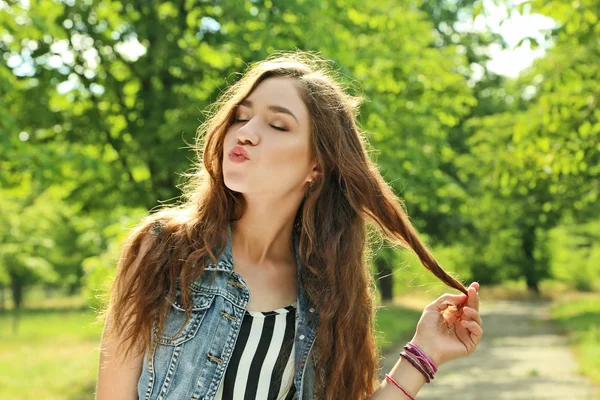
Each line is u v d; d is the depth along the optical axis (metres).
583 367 13.12
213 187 2.17
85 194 12.09
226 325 2.10
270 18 11.09
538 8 7.43
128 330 2.01
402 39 14.77
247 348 2.12
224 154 2.15
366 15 14.09
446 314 2.36
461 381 12.20
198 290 2.08
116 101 12.35
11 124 8.88
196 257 2.06
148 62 11.85
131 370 2.06
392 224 2.32
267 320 2.15
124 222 10.34
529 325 23.64
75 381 12.21
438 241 26.80
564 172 9.65
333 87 2.27
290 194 2.22
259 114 2.17
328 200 2.32
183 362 2.05
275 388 2.16
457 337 2.34
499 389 11.26
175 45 11.70
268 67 2.22
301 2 11.19
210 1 11.48
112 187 12.02
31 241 29.16
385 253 10.69
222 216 2.15
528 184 10.59
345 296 2.25
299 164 2.19
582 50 9.32
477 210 24.50
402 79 14.38
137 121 12.03
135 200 11.62
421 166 14.59
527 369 13.41
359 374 2.27
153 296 2.02
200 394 2.05
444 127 18.50
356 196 2.29
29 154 8.98
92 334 22.22
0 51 10.95
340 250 2.29
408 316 23.77
